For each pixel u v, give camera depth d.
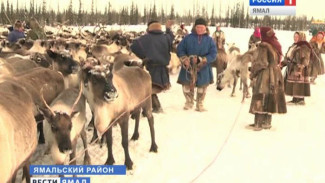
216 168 6.06
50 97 6.43
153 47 8.42
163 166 6.14
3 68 6.96
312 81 14.28
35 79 6.23
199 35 9.44
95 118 5.55
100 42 17.47
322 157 6.55
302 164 6.23
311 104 10.78
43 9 60.56
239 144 7.20
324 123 8.72
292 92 10.50
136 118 7.29
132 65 7.38
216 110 9.95
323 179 5.65
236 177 5.72
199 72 9.57
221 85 11.73
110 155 6.07
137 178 5.68
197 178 5.69
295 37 10.50
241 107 10.30
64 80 7.06
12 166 3.94
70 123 4.88
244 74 10.52
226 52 14.47
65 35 19.59
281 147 7.05
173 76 15.83
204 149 6.93
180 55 9.60
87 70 5.53
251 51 10.84
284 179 5.66
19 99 4.61
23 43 13.27
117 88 5.68
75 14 67.69
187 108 9.95
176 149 6.92
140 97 6.39
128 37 18.23
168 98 11.45
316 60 13.07
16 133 4.09
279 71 7.94
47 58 9.36
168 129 8.13
